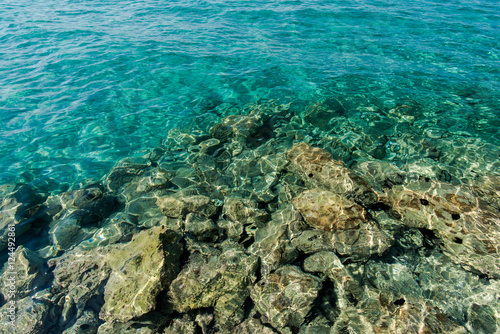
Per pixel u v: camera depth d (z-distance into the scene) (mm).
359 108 9023
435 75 10469
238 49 12562
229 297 4539
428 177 6527
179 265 4871
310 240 5172
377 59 11625
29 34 13648
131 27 14664
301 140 7965
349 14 15820
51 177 7152
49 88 10008
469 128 8047
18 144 7941
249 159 7469
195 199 6039
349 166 7059
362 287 4586
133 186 6969
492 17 15047
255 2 18031
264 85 10297
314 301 4371
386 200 5883
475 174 6613
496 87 9695
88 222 6141
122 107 9328
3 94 9586
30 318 4539
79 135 8312
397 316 4156
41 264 5352
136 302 4250
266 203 6355
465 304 4309
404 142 7730
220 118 8969
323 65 11336
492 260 4660
